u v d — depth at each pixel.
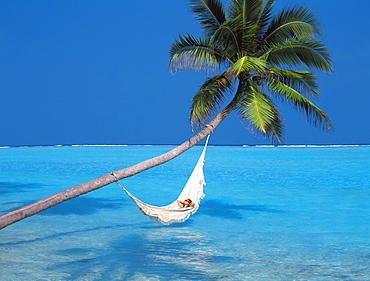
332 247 9.86
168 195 19.06
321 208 15.52
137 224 12.66
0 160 43.75
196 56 11.73
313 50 11.33
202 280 7.55
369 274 7.84
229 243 10.29
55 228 12.05
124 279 7.61
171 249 9.71
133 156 50.62
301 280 7.53
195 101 11.70
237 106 10.68
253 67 9.39
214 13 11.69
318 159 45.53
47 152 64.56
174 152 9.45
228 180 25.17
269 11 11.98
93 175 27.72
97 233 11.40
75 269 8.19
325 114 11.35
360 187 21.75
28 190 20.20
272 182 24.09
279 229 11.90
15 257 9.02
